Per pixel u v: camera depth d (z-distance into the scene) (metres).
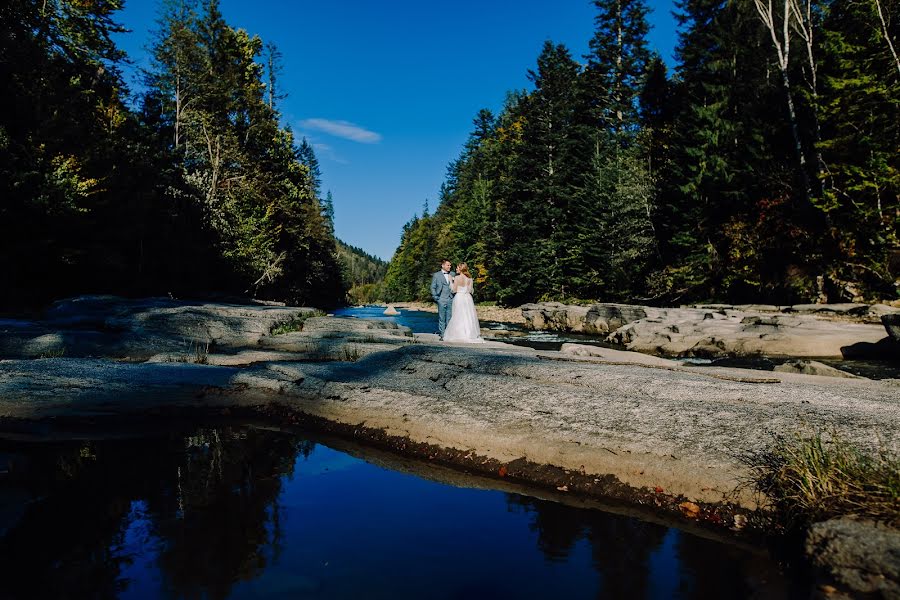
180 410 6.03
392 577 2.61
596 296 33.41
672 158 29.22
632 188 29.06
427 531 3.20
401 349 7.64
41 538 2.96
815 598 2.26
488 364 6.13
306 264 39.69
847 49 19.27
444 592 2.47
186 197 23.59
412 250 77.19
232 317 11.63
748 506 3.31
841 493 2.90
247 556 2.81
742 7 26.06
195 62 30.41
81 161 15.98
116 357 8.56
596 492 3.85
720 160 23.98
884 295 18.08
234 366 8.04
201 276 23.17
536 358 6.55
